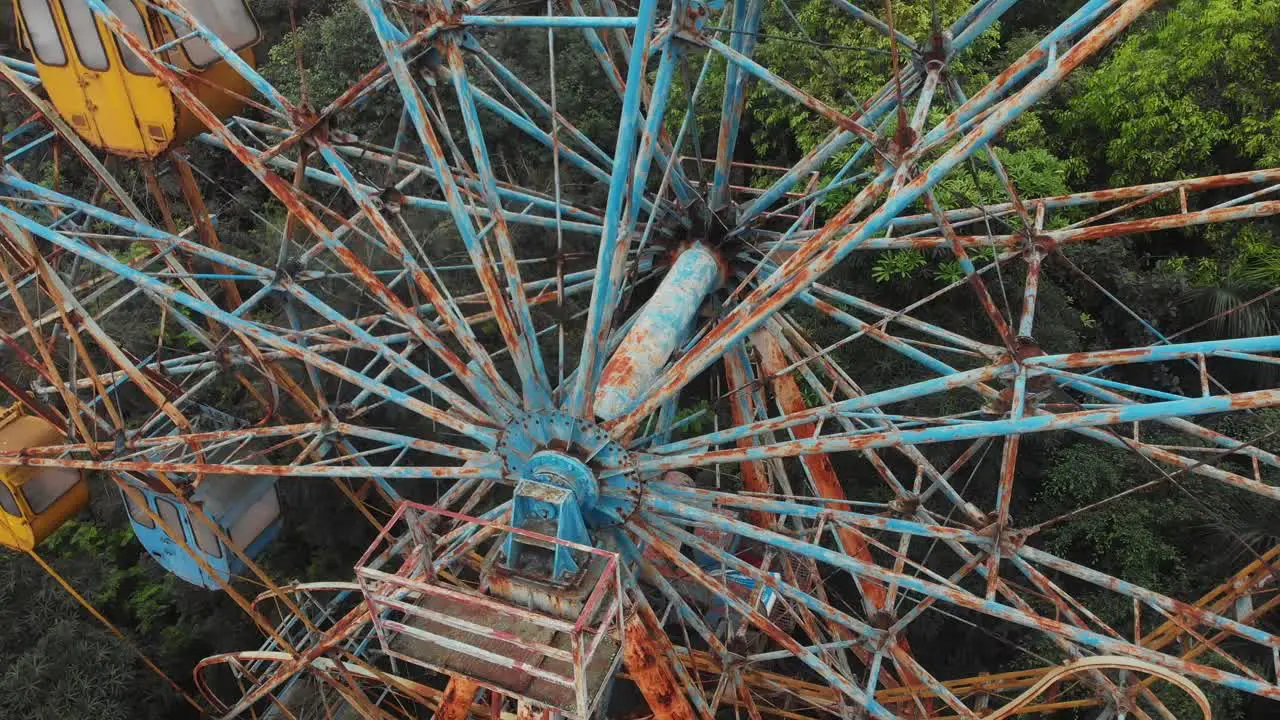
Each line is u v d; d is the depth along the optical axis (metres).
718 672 19.09
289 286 14.88
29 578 22.03
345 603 25.19
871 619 15.33
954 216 16.27
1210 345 10.68
